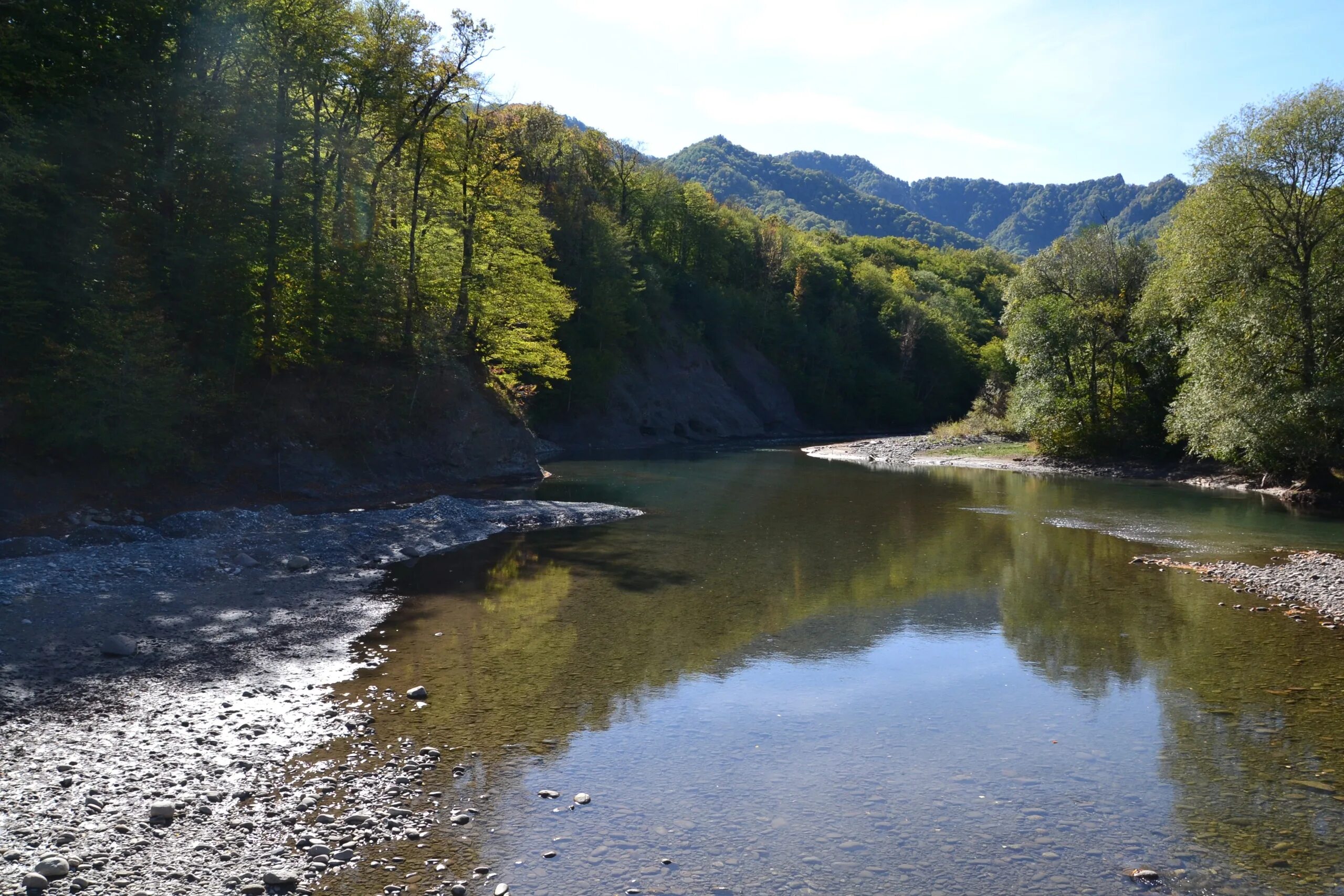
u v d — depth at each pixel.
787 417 96.38
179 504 27.47
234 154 30.44
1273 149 34.78
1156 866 8.07
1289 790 9.70
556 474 47.28
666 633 16.16
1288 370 34.97
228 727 10.98
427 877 7.60
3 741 10.18
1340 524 29.12
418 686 12.86
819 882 7.73
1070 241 55.94
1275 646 15.20
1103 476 47.31
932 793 9.66
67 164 26.72
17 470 24.06
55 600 16.28
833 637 16.05
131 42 29.03
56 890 7.10
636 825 8.74
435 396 39.62
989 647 15.41
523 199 48.94
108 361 25.31
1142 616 17.44
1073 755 10.74
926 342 112.69
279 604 17.20
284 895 7.22
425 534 25.42
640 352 81.88
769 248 110.38
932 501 36.25
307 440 33.31
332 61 35.31
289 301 33.91
